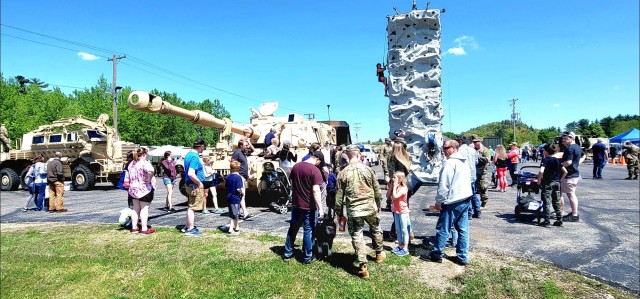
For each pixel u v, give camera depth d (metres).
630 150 16.69
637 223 7.98
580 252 6.07
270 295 4.69
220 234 7.18
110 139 16.95
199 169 7.27
